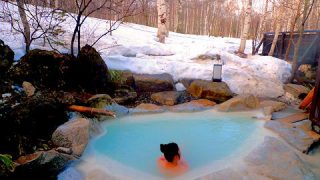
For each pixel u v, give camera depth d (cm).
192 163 441
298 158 424
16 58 704
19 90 577
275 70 972
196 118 642
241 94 775
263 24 1898
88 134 486
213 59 1019
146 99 735
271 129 562
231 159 447
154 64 880
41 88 611
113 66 818
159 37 1341
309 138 505
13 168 340
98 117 580
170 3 3152
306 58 971
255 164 412
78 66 661
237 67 970
